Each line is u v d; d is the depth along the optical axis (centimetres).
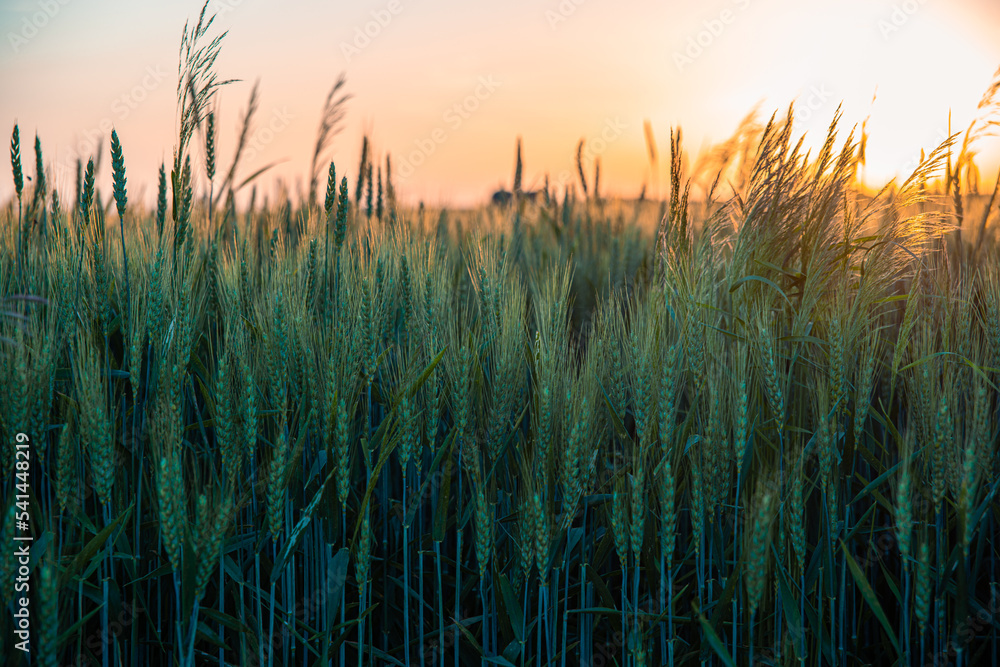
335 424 223
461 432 234
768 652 227
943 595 220
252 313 288
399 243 333
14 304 238
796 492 205
